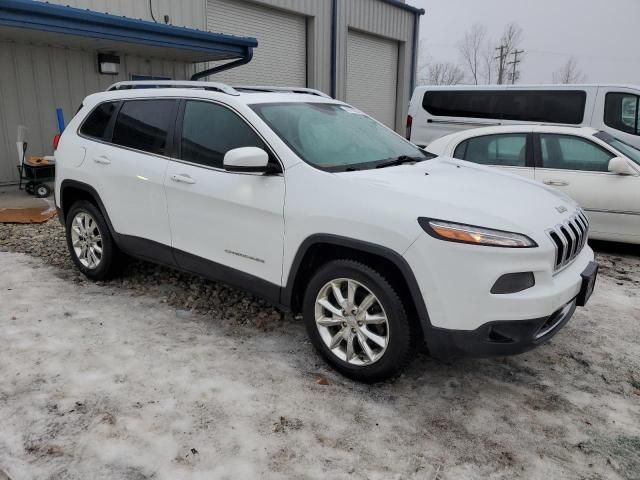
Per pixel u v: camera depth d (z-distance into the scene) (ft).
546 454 8.71
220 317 13.55
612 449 8.87
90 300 14.48
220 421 9.25
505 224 9.32
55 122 32.30
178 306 14.20
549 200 11.22
